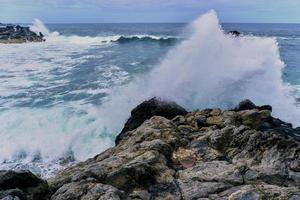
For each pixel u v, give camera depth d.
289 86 15.66
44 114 12.81
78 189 5.89
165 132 8.74
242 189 6.00
